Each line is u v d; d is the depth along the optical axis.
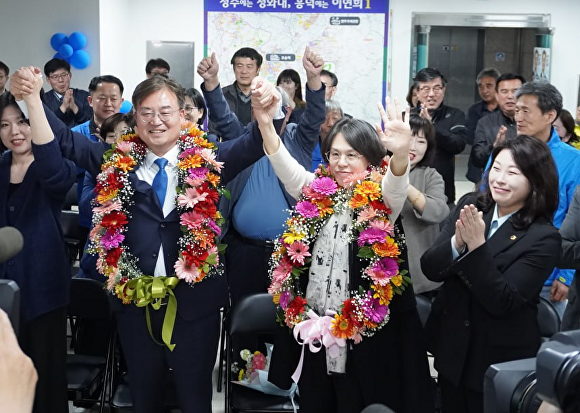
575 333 0.94
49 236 2.75
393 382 2.51
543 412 0.96
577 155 3.55
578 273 3.08
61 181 2.64
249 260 3.54
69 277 2.87
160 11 8.58
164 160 2.59
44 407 2.80
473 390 2.36
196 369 2.60
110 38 7.98
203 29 8.55
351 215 2.50
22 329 2.71
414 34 8.69
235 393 2.96
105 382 3.11
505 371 1.15
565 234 3.05
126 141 2.64
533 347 2.32
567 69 8.85
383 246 2.40
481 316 2.33
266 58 8.57
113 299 2.63
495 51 9.22
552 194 2.34
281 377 2.63
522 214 2.36
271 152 2.56
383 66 8.64
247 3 8.49
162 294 2.45
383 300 2.38
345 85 8.68
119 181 2.54
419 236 3.25
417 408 2.48
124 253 2.53
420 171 3.39
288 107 3.72
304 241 2.52
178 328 2.57
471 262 2.24
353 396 2.50
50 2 7.62
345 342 2.43
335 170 2.57
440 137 5.04
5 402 0.73
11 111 2.70
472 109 6.53
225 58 8.57
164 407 2.83
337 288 2.49
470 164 6.38
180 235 2.56
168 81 2.58
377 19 8.56
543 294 3.47
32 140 2.57
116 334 3.21
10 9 7.63
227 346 3.07
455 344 2.36
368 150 2.54
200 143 2.59
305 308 2.50
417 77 5.58
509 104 5.19
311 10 8.52
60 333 2.85
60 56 7.55
